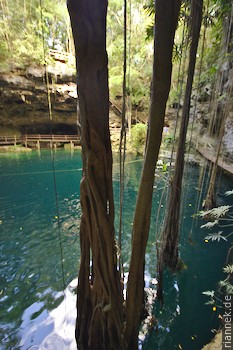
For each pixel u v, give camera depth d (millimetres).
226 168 5754
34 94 12867
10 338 2000
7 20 10617
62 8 10906
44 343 1953
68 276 2816
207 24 2895
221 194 5418
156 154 1223
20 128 14672
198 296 2471
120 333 1483
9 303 2406
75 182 7211
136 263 1440
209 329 2068
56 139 14938
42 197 5820
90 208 1351
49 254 3307
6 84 11945
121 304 1498
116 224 4191
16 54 11359
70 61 12789
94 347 1587
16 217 4613
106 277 1397
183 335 2016
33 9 10359
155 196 5438
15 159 10914
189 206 4902
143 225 1371
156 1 974
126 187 6387
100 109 1154
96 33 1041
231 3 2725
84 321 1637
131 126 11820
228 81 4254
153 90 1111
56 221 4434
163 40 1010
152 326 2074
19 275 2848
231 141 6105
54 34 11938
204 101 6762
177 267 2867
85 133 1185
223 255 3225
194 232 3861
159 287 2268
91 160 1218
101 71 1112
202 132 6945
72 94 13758
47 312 2287
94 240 1376
